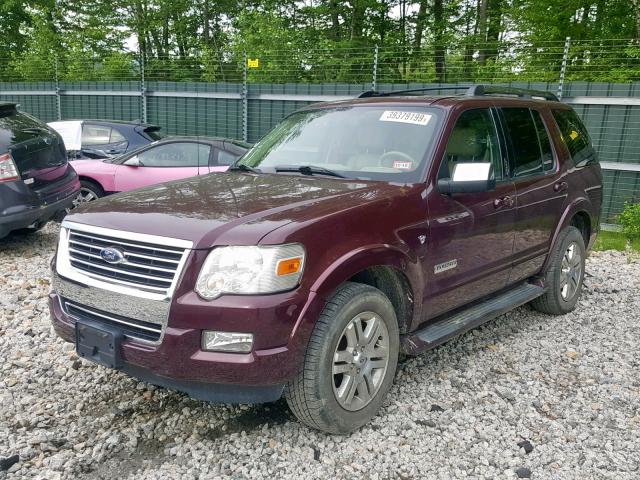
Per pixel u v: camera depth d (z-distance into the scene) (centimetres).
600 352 485
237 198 354
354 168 412
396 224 357
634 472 321
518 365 455
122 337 317
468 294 434
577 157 570
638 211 1006
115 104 1719
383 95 502
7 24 3114
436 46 2166
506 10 2027
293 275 304
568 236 546
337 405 330
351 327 334
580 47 1415
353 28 2542
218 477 310
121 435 347
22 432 348
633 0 1605
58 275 351
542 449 341
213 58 2198
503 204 446
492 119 462
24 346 470
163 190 385
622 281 711
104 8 3069
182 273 301
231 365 296
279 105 1461
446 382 420
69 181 803
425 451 337
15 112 771
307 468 319
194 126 1595
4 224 704
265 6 2750
